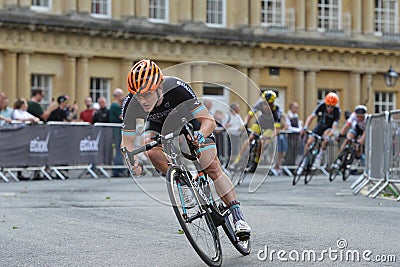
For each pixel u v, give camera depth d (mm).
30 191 21750
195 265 10211
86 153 29469
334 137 33719
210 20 51906
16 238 12492
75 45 46438
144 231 13258
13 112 28266
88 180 27547
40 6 45719
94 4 47625
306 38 54344
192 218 9891
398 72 57375
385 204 18000
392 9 57781
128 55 48250
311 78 54688
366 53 56250
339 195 20797
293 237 12477
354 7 56250
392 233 12867
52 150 28359
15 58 44531
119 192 21344
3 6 44156
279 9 54281
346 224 14047
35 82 45719
